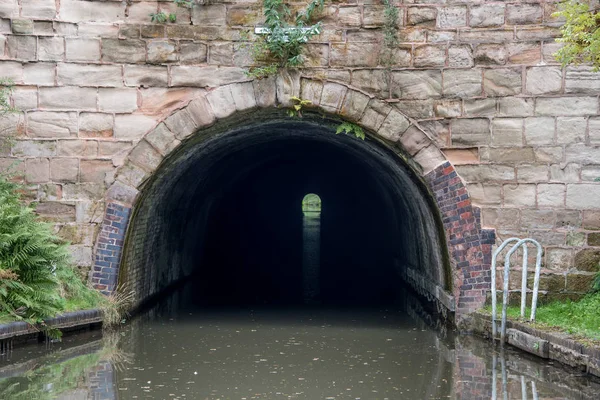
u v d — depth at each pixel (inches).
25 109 523.5
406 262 821.9
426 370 406.0
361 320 579.8
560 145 511.8
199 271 923.4
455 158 518.3
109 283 522.0
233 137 633.6
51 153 523.8
